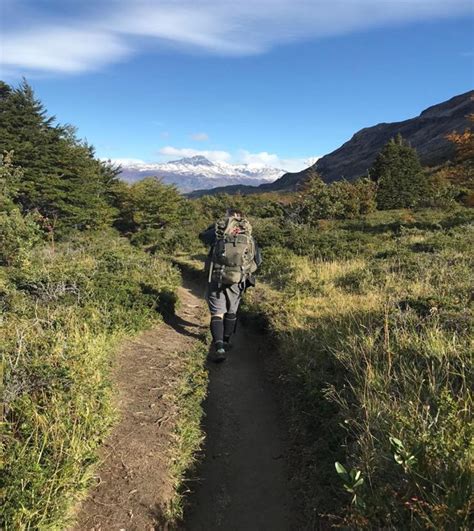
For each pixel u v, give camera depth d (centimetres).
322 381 492
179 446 418
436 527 247
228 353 700
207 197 4988
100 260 1145
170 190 3953
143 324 708
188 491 382
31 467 306
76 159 3547
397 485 293
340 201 2897
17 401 368
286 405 514
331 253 1330
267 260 1277
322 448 408
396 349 484
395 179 3759
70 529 311
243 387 587
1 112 3403
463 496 258
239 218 670
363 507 275
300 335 645
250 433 486
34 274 799
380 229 2141
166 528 334
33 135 3294
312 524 346
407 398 380
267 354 673
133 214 3847
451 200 3288
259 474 422
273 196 5066
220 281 638
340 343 557
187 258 1695
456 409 317
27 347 472
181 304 951
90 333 561
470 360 418
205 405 527
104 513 331
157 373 555
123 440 411
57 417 361
